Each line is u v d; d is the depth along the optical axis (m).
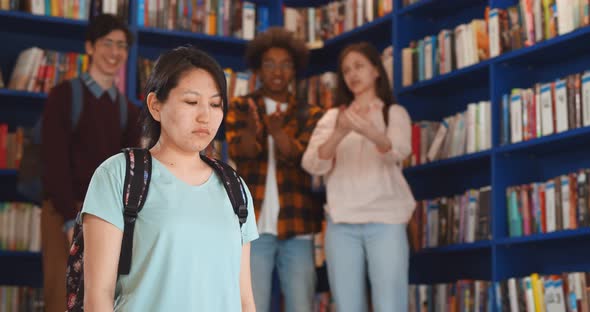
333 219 3.82
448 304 4.11
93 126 3.62
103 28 3.73
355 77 3.90
